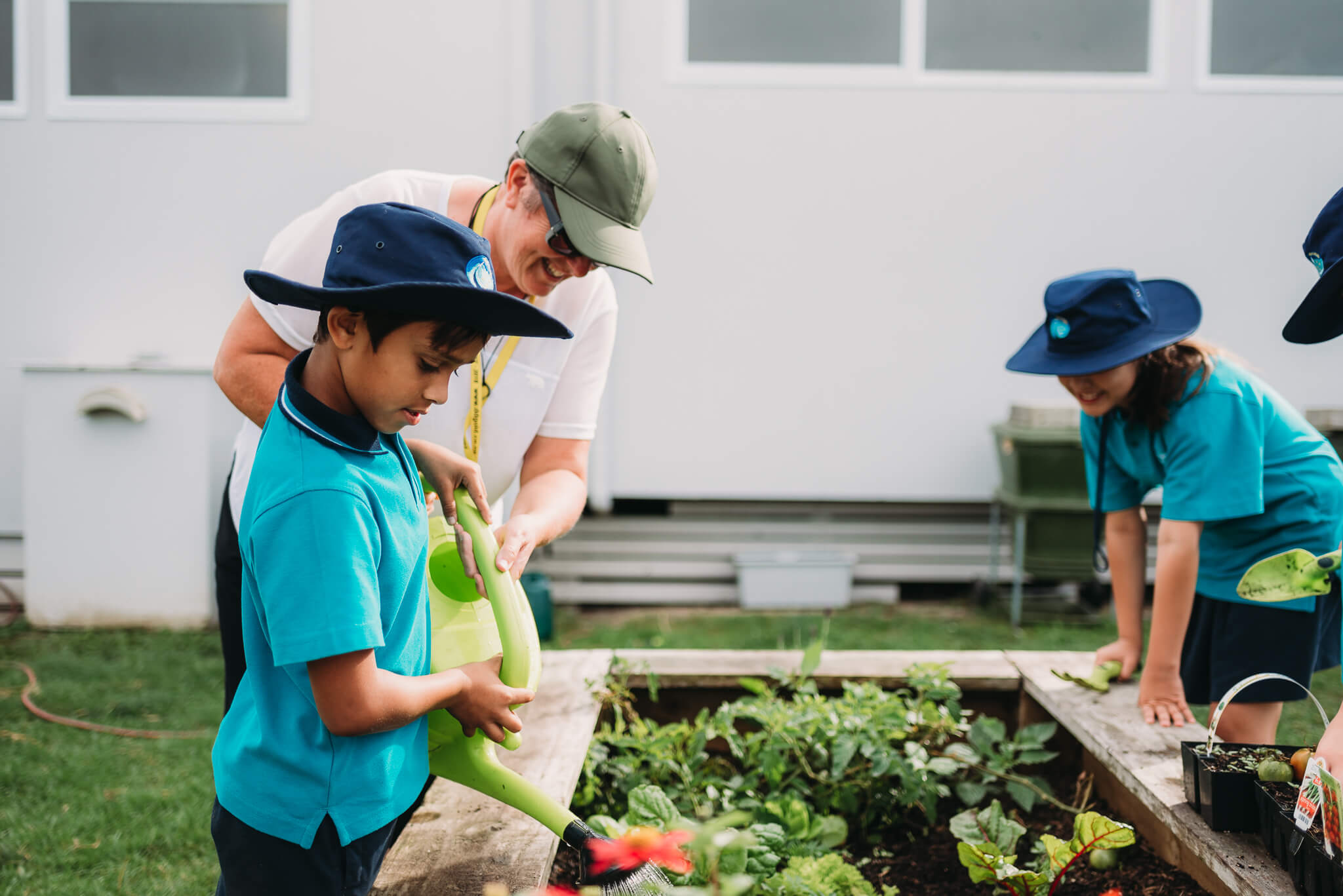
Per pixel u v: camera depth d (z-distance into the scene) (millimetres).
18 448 5617
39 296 5605
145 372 5117
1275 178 5648
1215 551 2604
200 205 5562
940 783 2807
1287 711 3793
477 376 2051
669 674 3064
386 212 1370
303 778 1432
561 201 1746
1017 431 5262
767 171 5621
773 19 5570
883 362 5723
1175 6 5543
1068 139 5625
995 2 5559
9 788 3328
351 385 1372
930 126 5609
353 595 1325
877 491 5785
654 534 5941
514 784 1630
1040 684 2887
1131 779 2271
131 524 5191
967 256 5676
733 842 1147
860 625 5441
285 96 5531
